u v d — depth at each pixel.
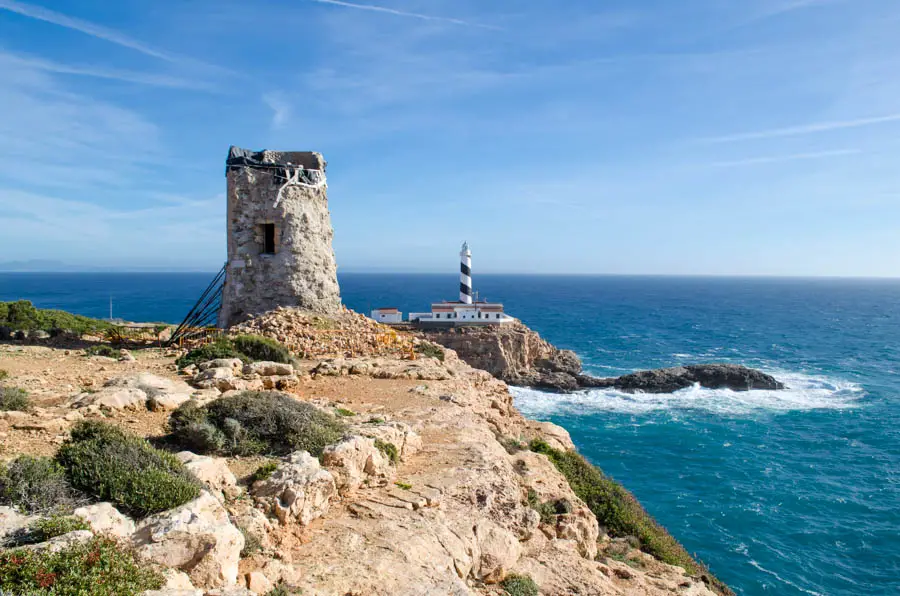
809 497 41.44
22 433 11.97
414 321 86.06
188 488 9.44
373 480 13.82
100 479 9.32
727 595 19.38
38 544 7.22
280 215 29.59
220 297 31.98
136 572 7.21
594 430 58.88
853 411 64.94
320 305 30.50
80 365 22.00
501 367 77.81
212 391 17.31
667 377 76.25
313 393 21.42
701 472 46.84
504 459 17.27
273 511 10.91
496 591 12.16
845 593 29.94
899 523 37.22
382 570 10.12
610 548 18.45
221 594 7.60
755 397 71.56
